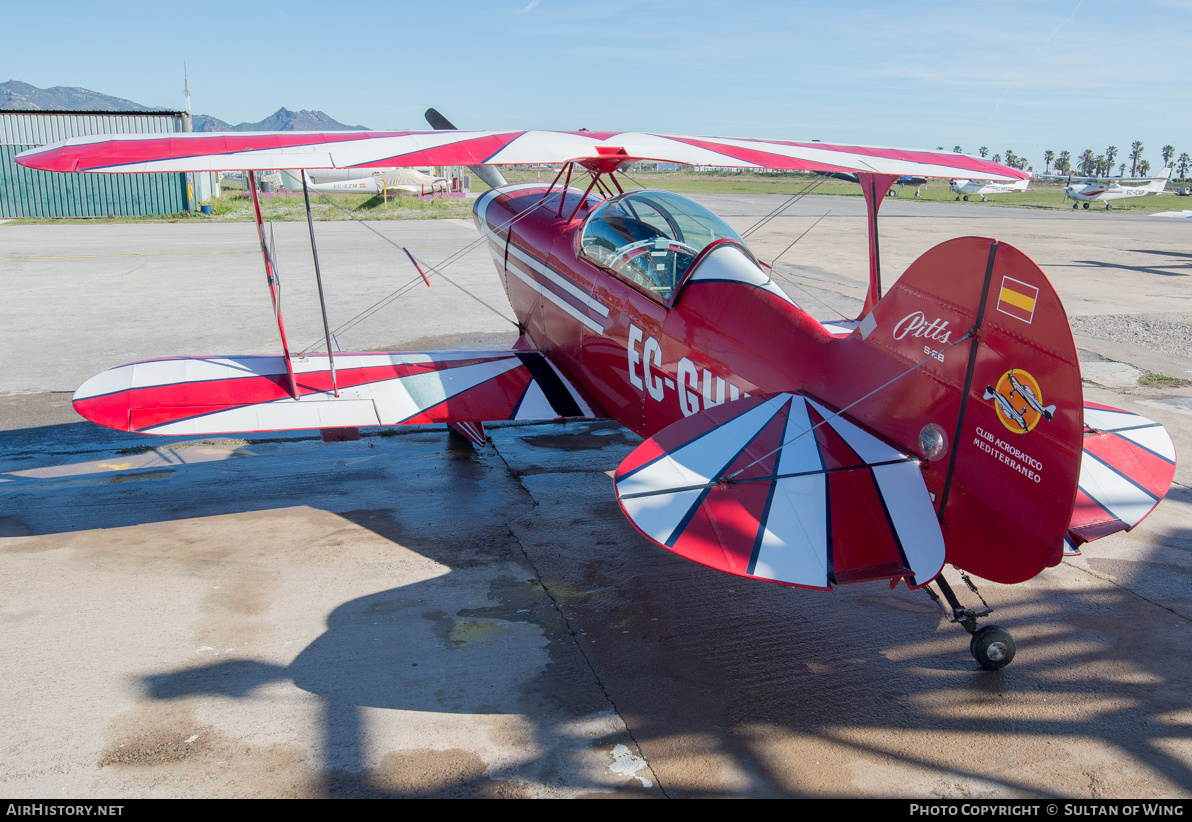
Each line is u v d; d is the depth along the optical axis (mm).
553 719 3078
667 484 2955
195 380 4891
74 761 2771
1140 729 3090
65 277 14086
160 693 3168
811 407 3490
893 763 2869
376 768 2779
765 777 2783
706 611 3959
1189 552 4684
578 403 5359
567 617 3869
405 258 17188
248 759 2807
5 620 3674
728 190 54219
